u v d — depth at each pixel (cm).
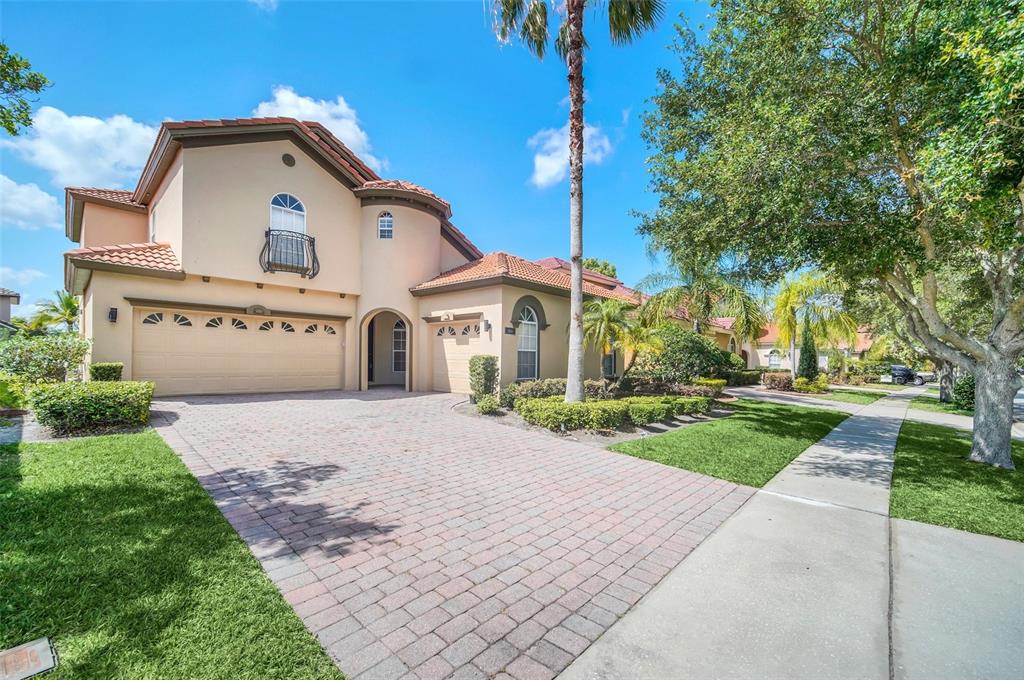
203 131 1294
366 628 287
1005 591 356
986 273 822
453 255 2003
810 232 728
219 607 296
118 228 1628
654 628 299
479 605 320
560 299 1688
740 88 764
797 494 605
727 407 1509
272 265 1416
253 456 683
